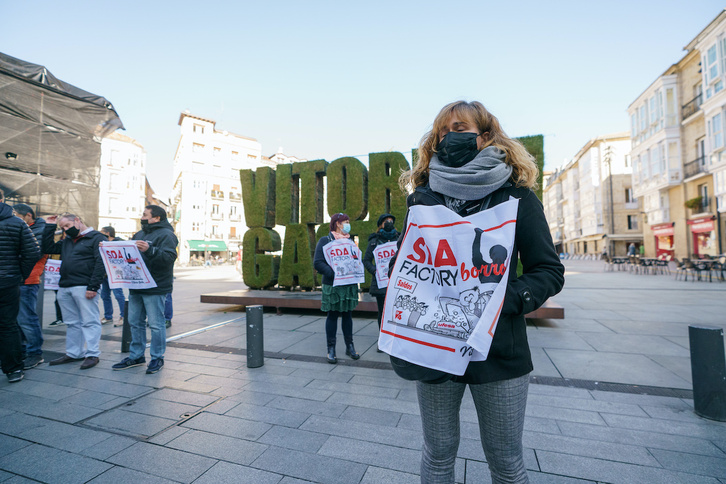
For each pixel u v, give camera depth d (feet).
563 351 13.58
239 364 12.61
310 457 6.75
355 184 25.04
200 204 138.21
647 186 81.87
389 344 3.66
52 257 18.42
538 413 8.52
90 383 10.75
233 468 6.43
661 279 43.50
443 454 3.76
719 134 59.16
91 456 6.84
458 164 3.86
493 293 3.20
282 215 26.89
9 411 8.82
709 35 60.08
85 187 39.17
